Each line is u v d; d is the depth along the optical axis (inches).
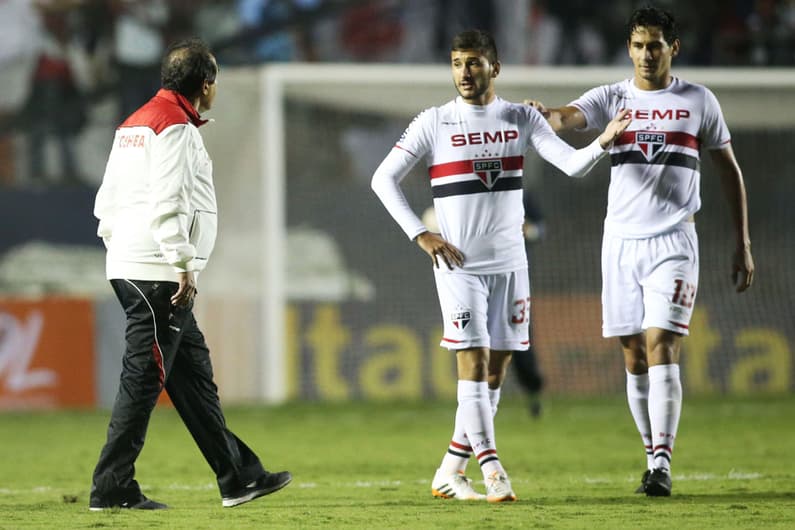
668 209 839.7
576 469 1077.1
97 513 735.7
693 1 2539.4
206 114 2038.6
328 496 863.1
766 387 2130.9
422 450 1296.8
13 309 1878.7
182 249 725.3
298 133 2204.7
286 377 2018.9
